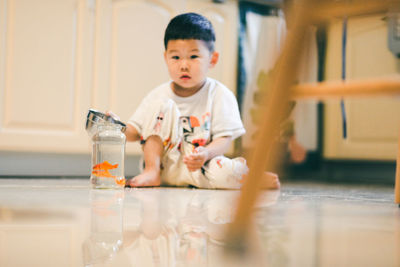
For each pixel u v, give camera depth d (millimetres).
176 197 1004
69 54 1937
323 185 1861
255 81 2283
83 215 679
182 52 1373
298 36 511
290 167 2412
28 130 1880
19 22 1848
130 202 878
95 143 1192
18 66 1854
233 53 2238
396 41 2045
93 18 1974
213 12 2199
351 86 463
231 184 1325
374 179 2227
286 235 540
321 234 553
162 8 2098
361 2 561
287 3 892
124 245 467
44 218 639
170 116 1354
